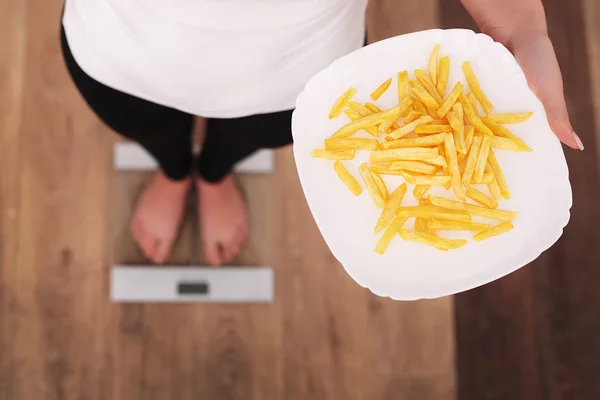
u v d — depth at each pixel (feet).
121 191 4.20
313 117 1.91
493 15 2.14
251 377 4.09
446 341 4.20
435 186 1.87
